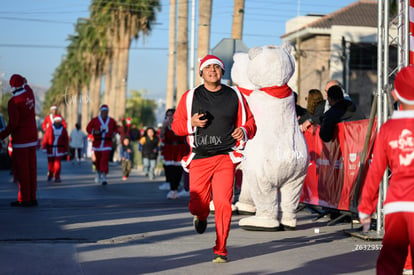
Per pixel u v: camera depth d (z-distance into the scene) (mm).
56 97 104062
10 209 11992
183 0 32469
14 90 12258
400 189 4625
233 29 25000
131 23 57375
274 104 9344
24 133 12305
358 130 9797
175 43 41219
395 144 4688
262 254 7562
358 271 6594
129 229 9461
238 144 7035
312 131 11375
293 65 9406
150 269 6590
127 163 22812
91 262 6918
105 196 15594
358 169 9711
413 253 4539
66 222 10172
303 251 7781
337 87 10500
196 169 7086
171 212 11852
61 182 20359
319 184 11031
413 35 8797
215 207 7000
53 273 6332
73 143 34906
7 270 6422
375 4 59438
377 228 9102
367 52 52656
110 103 69312
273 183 9438
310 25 55156
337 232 9500
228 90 7137
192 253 7523
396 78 4801
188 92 7137
